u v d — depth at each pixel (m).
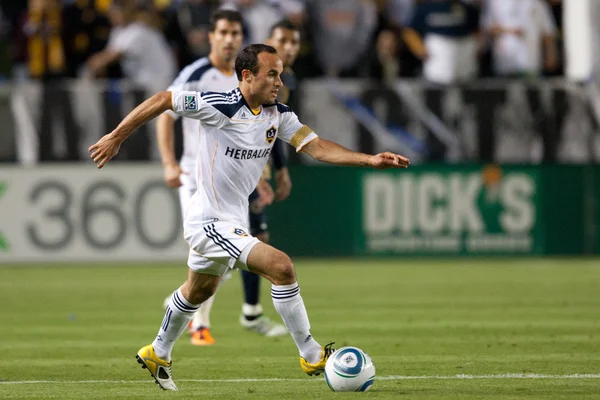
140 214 51.31
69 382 22.39
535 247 53.12
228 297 41.38
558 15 59.75
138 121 19.92
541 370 23.44
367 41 56.12
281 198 30.22
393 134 51.09
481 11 57.38
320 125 50.53
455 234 52.91
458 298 39.41
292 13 54.91
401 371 23.39
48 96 49.94
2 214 50.81
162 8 55.91
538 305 37.28
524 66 56.91
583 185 52.91
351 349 20.53
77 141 50.28
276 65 20.22
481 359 25.27
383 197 52.47
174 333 20.89
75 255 51.25
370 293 41.19
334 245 52.34
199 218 20.58
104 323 33.47
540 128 51.94
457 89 51.41
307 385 21.66
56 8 54.97
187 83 28.83
